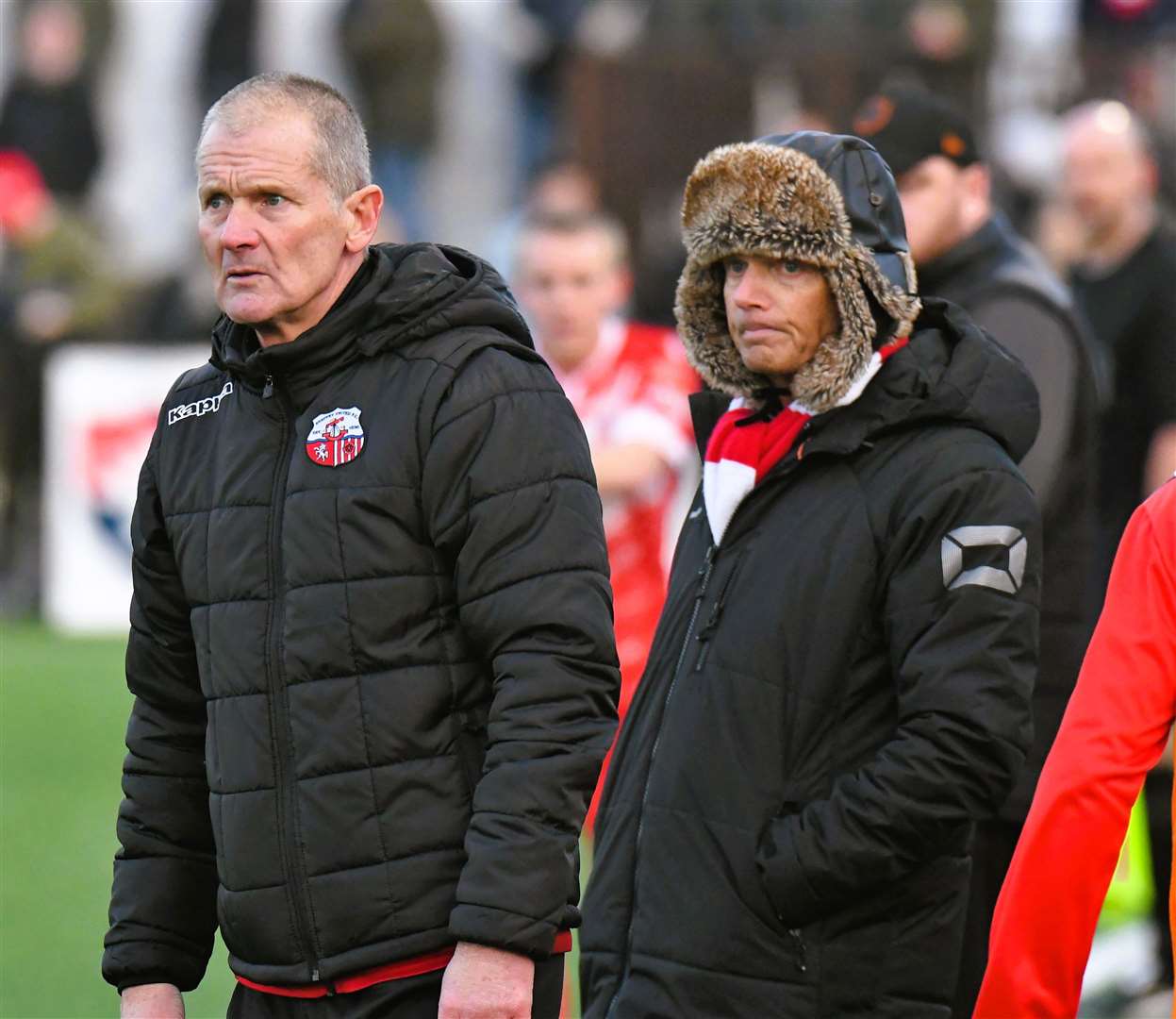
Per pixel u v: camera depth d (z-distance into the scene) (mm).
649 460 19016
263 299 11648
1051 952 10734
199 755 12805
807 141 12766
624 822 12859
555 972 11758
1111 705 10688
